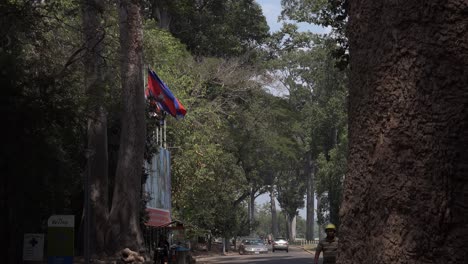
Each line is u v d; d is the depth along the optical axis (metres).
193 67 53.31
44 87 19.52
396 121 3.62
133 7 29.61
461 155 3.48
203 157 47.22
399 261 3.51
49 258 17.83
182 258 32.22
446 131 3.51
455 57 3.54
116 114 33.72
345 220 3.87
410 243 3.48
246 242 70.44
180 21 62.91
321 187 64.44
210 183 49.19
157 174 41.47
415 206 3.50
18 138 18.53
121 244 30.03
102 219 30.97
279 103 71.62
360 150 3.80
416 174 3.53
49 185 20.14
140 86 30.78
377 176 3.67
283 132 74.88
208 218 55.78
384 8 3.73
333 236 11.99
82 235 31.23
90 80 24.31
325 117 72.19
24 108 18.44
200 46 63.75
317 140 77.75
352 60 3.97
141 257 28.66
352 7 3.96
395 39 3.66
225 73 56.47
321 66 71.75
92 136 31.06
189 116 47.19
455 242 3.43
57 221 17.95
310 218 110.62
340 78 67.19
